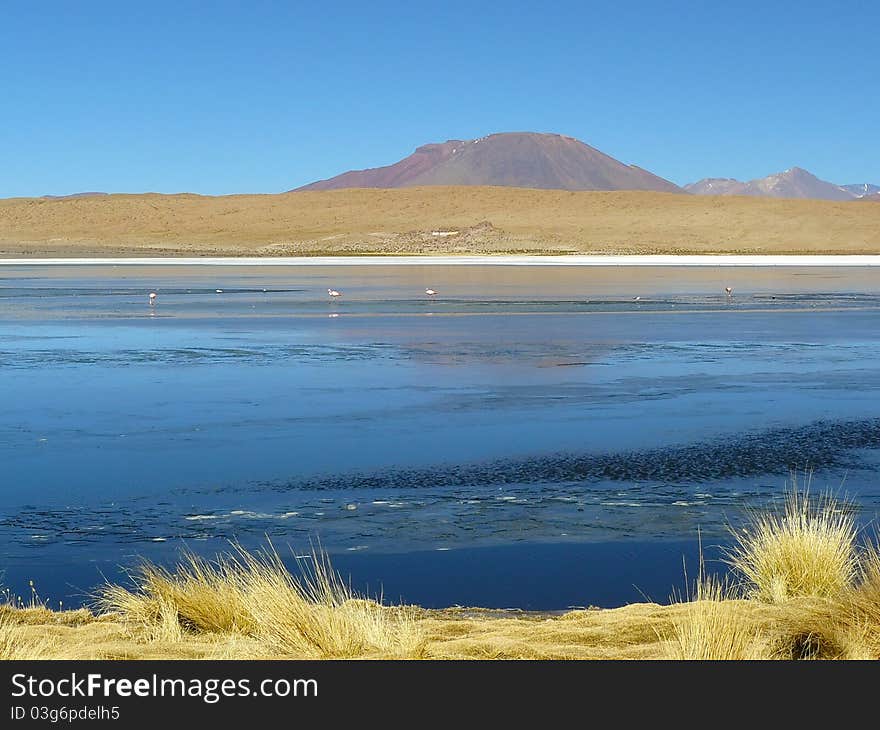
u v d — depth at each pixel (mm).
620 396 19000
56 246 147625
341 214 176375
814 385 20344
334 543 10039
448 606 8188
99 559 9531
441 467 13273
